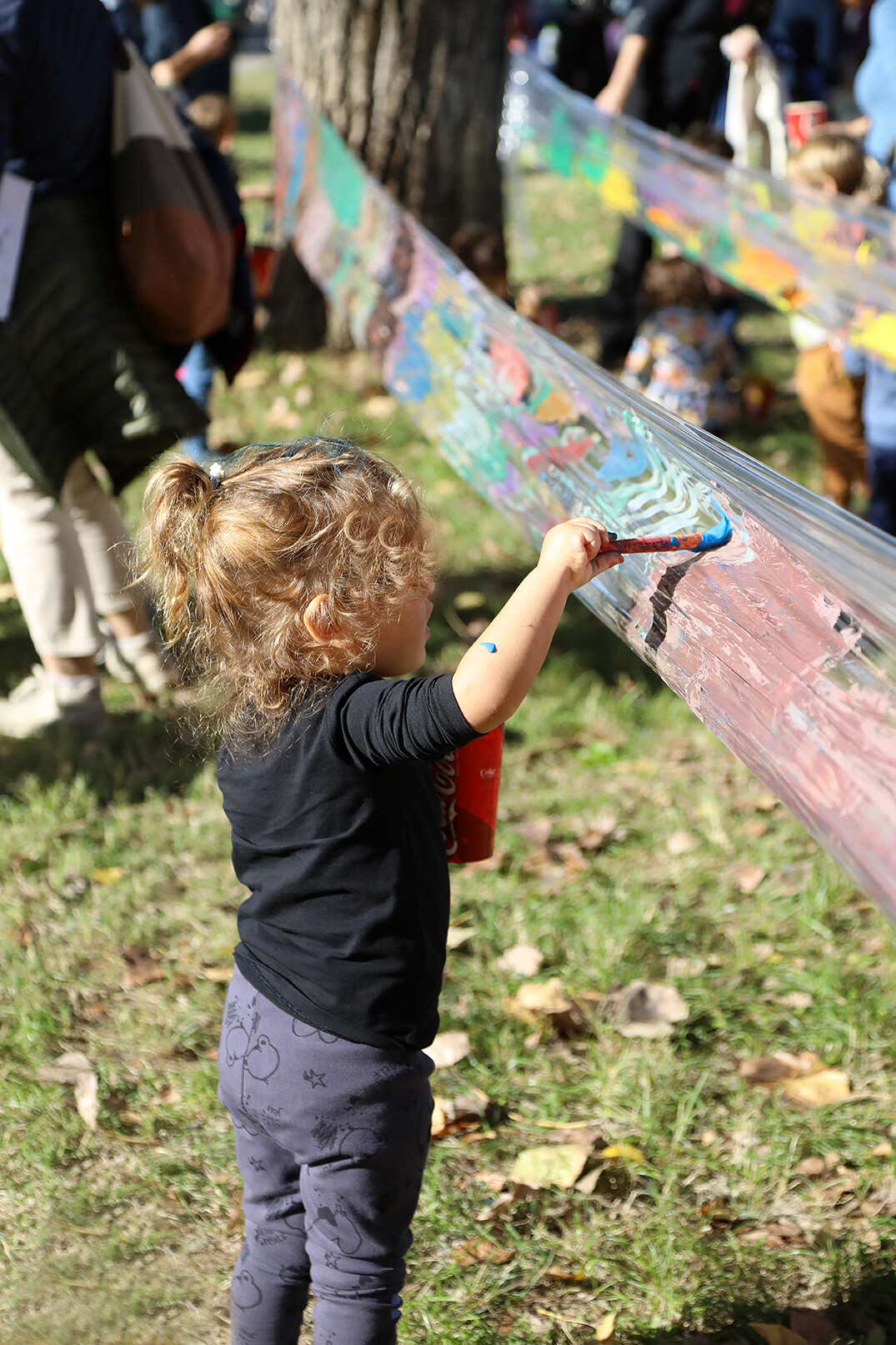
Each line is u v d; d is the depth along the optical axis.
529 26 12.62
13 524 3.82
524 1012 2.83
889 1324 2.10
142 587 4.19
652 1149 2.48
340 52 7.11
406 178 7.28
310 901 1.73
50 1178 2.42
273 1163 1.87
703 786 3.81
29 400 3.54
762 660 1.67
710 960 3.02
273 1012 1.76
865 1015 2.78
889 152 5.11
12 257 3.36
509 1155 2.49
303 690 1.72
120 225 3.59
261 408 6.75
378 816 1.70
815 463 6.20
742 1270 2.19
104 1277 2.22
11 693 4.35
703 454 1.95
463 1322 2.13
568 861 3.45
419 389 3.86
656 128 7.04
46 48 3.31
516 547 5.35
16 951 3.06
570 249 10.55
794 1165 2.44
